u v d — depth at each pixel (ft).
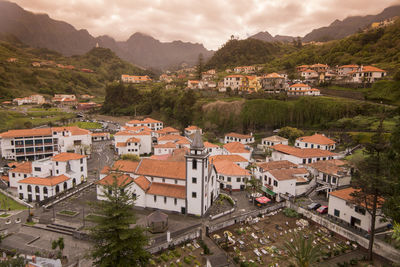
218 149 336.70
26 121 550.36
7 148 357.41
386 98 386.11
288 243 127.44
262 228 177.06
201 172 187.42
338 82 495.82
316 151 271.69
